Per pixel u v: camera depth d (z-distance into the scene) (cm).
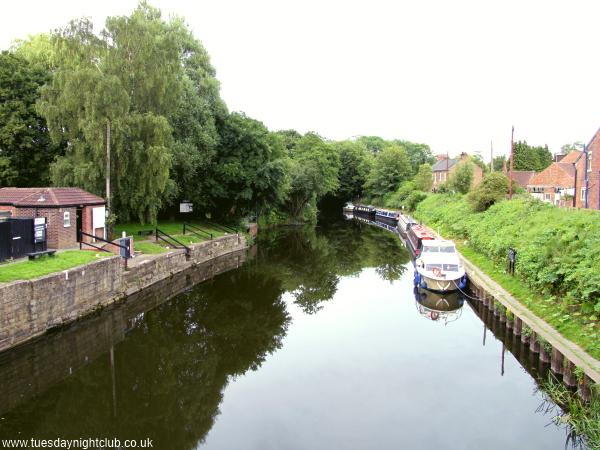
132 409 1166
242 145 3900
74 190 2228
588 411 1003
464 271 2225
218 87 3803
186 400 1225
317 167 6494
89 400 1209
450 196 5259
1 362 1316
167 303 2153
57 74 2300
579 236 1683
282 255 3656
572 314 1367
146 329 1784
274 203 4562
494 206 3203
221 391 1277
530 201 2720
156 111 2616
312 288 2533
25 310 1416
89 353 1529
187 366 1457
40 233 1872
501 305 1672
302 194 6128
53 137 2358
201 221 3972
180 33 3594
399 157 7912
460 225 3525
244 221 4350
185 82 3272
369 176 8294
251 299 2275
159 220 3781
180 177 3403
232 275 2823
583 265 1447
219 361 1497
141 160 2448
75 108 2302
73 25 2348
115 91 2323
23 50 3178
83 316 1709
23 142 2714
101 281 1823
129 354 1527
